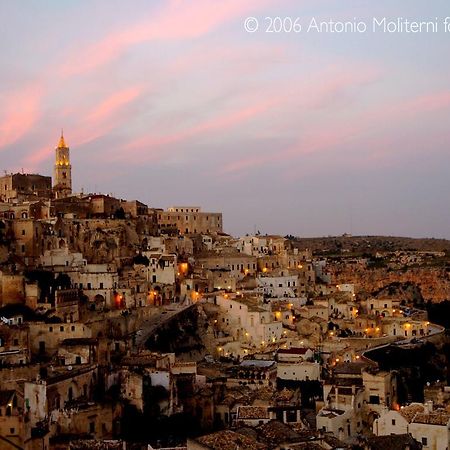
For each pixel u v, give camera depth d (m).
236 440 127.06
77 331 199.00
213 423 179.38
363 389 182.12
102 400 162.50
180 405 177.50
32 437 135.38
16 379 157.00
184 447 135.62
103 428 155.38
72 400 158.00
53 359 180.00
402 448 140.88
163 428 168.00
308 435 138.62
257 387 193.88
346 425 169.50
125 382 167.75
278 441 132.12
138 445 150.62
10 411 134.25
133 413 164.75
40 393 148.62
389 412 157.62
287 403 174.00
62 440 142.00
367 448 141.12
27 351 183.38
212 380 197.62
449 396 183.62
